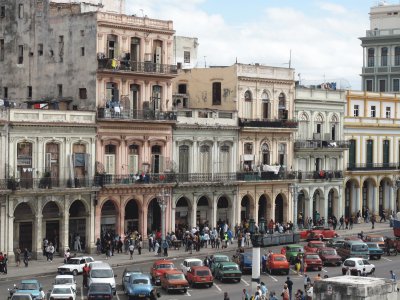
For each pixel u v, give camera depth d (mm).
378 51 131500
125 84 80562
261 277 66938
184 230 83188
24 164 72375
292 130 96000
